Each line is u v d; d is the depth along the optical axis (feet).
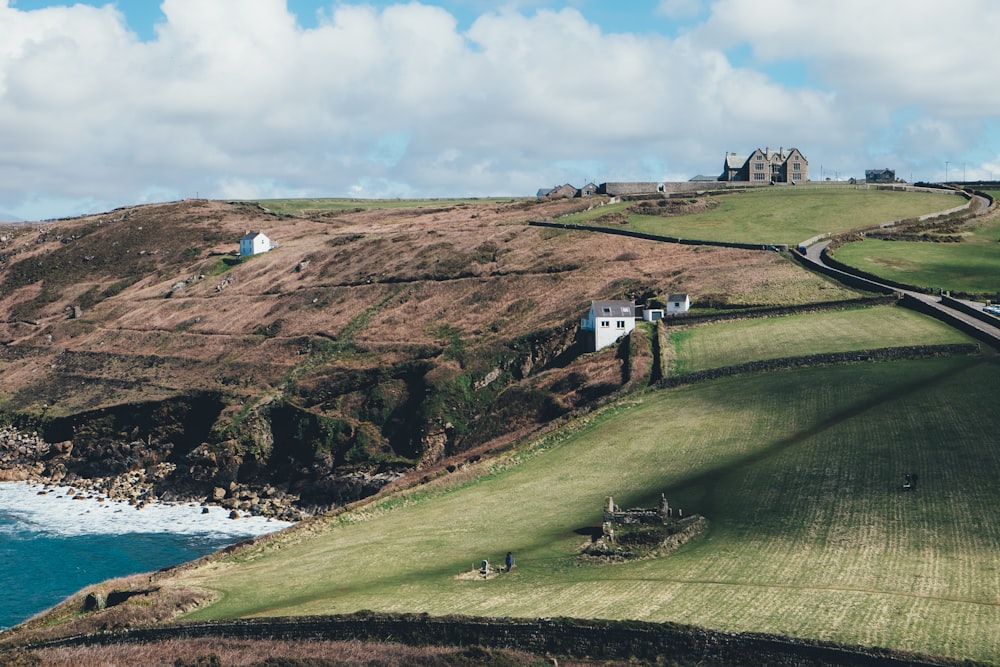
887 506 260.01
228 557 304.91
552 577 244.01
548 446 365.81
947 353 374.84
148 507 461.78
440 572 258.57
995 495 256.73
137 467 519.19
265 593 260.42
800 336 428.56
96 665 220.64
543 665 201.16
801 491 279.69
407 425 482.69
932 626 192.24
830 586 217.15
